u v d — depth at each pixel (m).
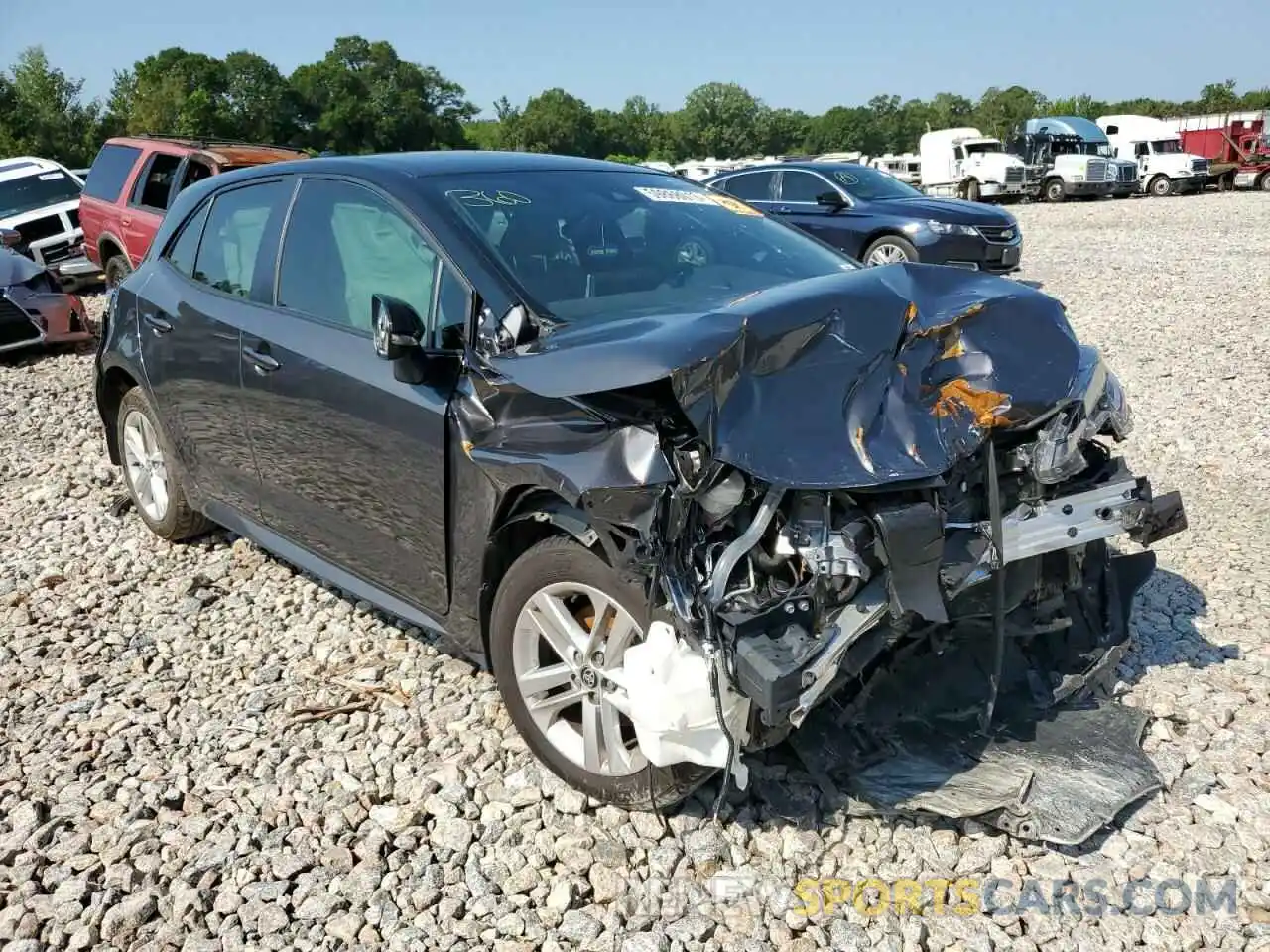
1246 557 4.66
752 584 2.54
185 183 11.30
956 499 2.76
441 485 3.17
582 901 2.72
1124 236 19.81
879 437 2.56
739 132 132.38
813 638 2.48
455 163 3.79
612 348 2.60
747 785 2.87
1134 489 2.98
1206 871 2.73
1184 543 4.84
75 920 2.70
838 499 2.55
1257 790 3.03
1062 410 2.86
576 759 3.05
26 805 3.13
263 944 2.61
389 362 3.35
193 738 3.53
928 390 2.69
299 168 4.10
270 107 87.94
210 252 4.45
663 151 130.75
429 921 2.66
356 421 3.45
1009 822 2.76
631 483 2.52
